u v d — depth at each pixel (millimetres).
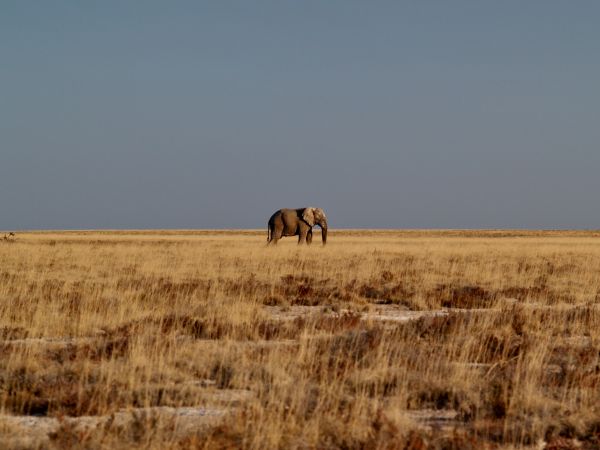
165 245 187875
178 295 67875
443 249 167250
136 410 31422
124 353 40688
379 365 36719
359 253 146000
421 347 43438
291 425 27984
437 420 31562
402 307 69812
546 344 44375
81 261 115875
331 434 27891
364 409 30125
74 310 57656
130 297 64750
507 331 50500
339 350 41469
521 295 75625
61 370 36812
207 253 139125
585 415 31031
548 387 35719
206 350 40531
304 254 139375
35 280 82375
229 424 28016
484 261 124312
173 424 28500
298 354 39812
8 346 42938
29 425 29719
